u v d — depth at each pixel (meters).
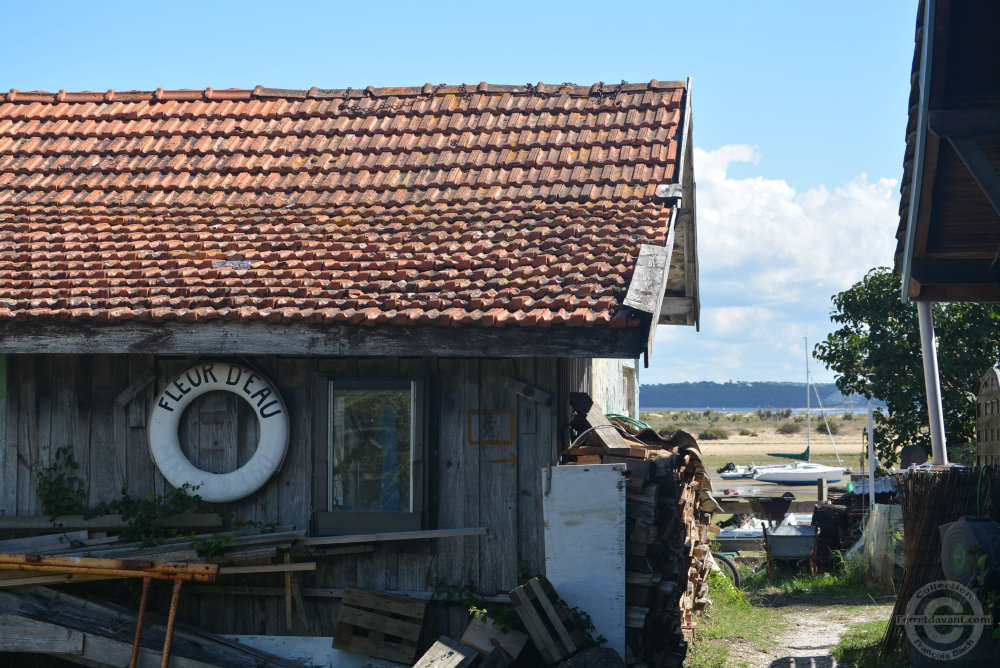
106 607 7.52
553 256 7.88
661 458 7.73
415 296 7.44
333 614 7.71
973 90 7.18
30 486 8.06
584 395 8.17
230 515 7.84
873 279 15.34
